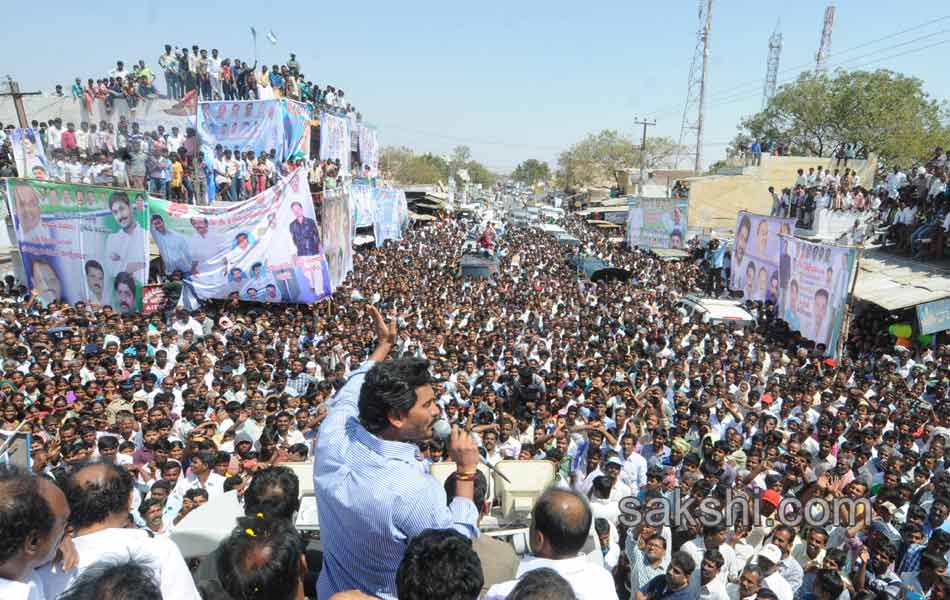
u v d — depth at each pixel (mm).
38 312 16516
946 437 9641
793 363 13750
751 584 5422
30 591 2451
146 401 9906
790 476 8055
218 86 23625
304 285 17062
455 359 12805
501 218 67688
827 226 24734
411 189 59188
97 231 16922
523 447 8680
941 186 20141
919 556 6652
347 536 2418
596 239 42281
